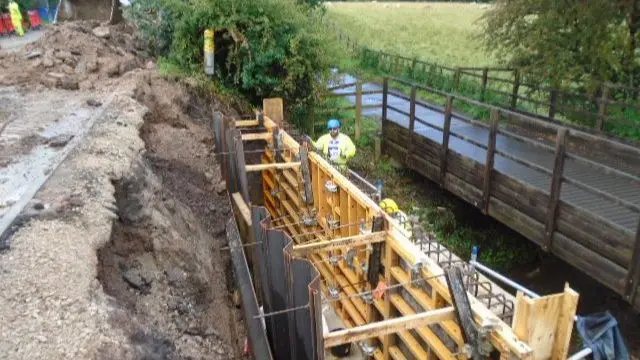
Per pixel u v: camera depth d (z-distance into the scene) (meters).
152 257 5.42
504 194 9.25
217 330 5.40
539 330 4.18
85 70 11.02
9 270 4.05
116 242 5.11
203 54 12.42
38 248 4.33
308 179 8.49
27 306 3.73
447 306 5.20
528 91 16.09
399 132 12.94
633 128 13.11
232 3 11.84
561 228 8.02
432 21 38.41
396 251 6.06
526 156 10.82
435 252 6.20
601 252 7.30
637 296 6.73
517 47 15.25
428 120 14.70
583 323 5.41
